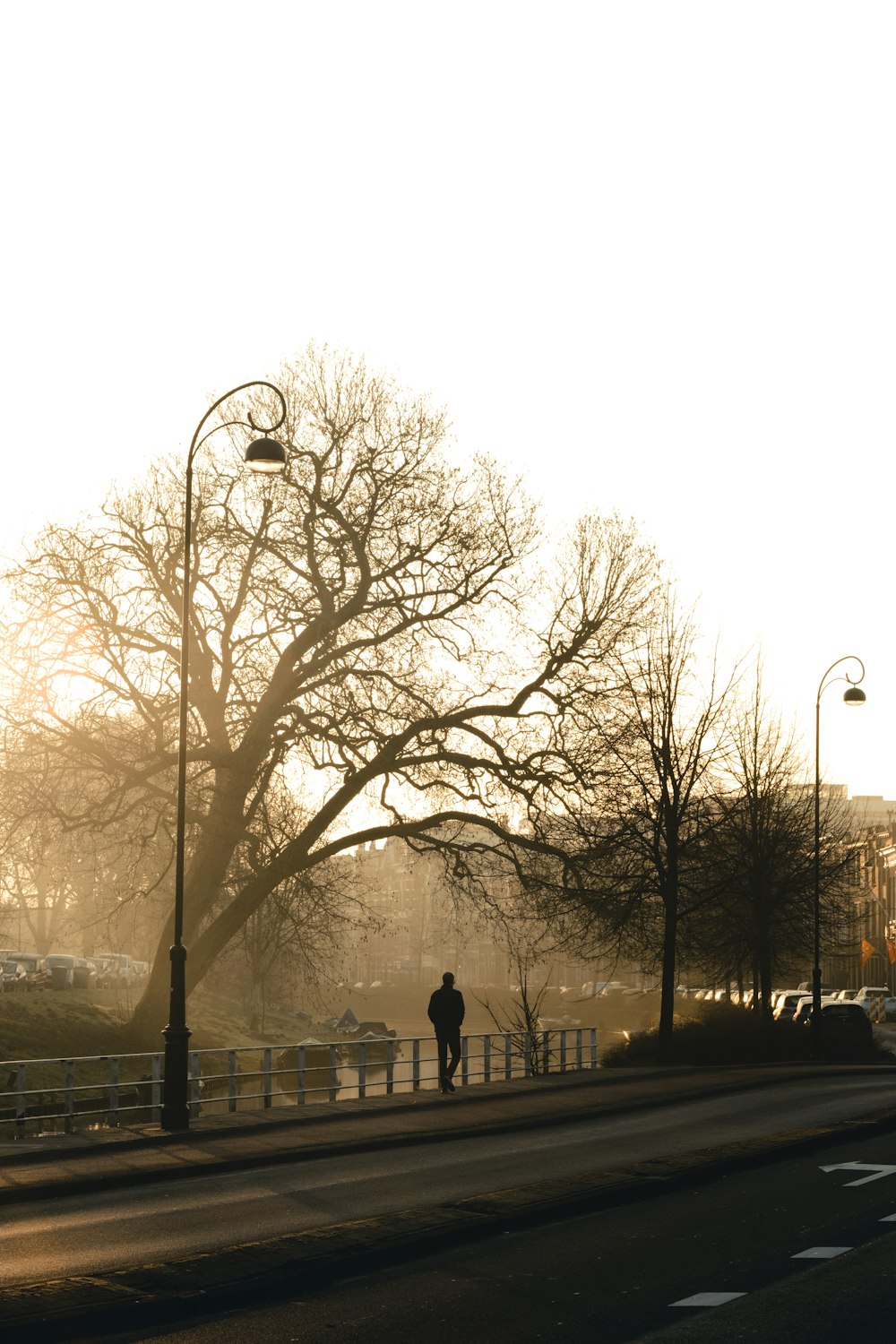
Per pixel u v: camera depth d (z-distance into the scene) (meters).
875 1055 45.97
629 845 39.38
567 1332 8.61
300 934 39.44
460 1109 24.50
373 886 41.56
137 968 87.69
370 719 36.00
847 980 106.81
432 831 43.38
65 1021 40.25
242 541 35.84
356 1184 15.78
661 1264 10.78
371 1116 23.39
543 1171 16.58
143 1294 9.40
